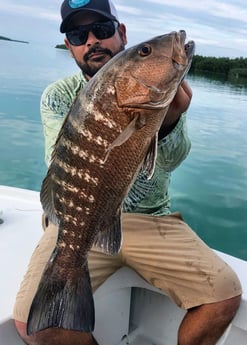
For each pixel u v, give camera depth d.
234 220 5.34
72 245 1.65
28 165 7.17
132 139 1.44
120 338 2.44
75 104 1.51
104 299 2.27
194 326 2.08
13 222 2.84
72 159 1.53
